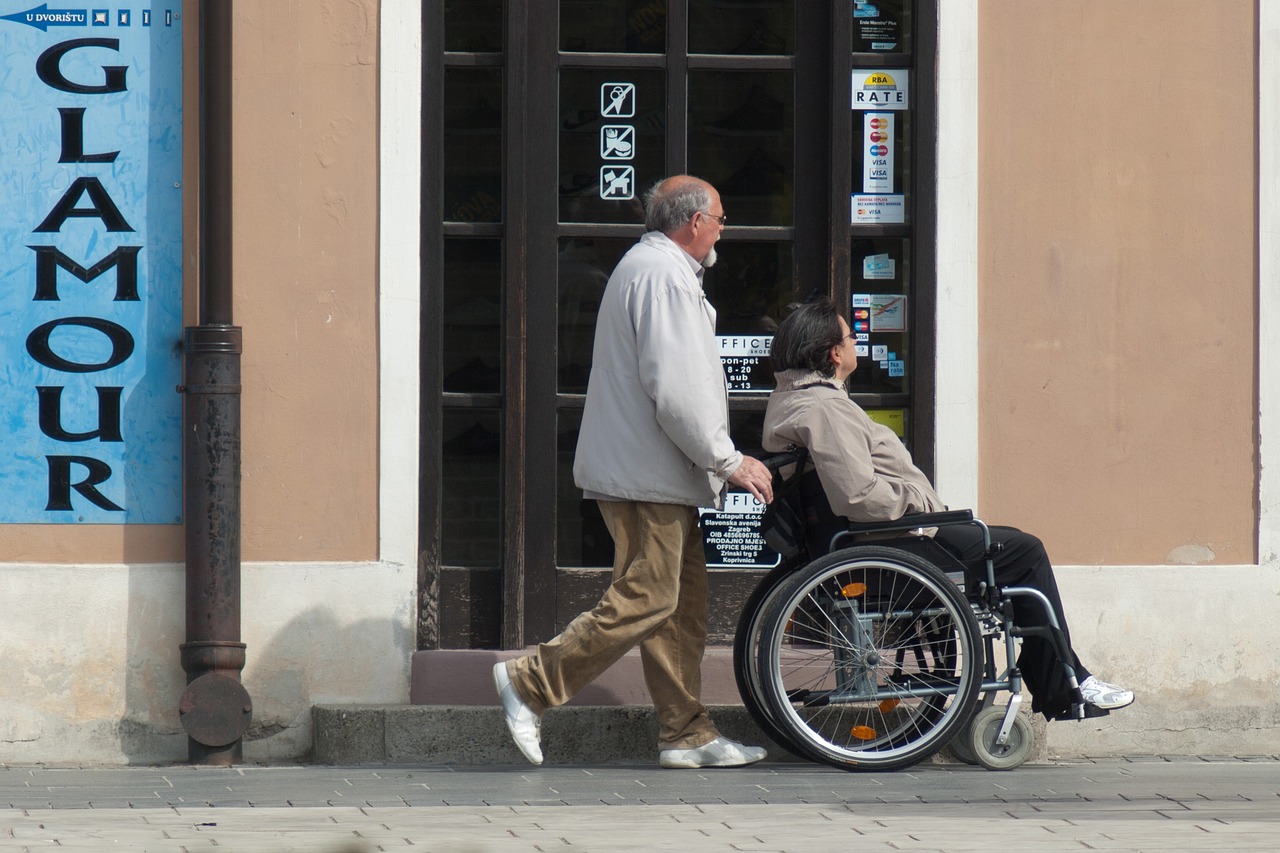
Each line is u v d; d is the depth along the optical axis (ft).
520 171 59.57
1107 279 60.44
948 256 59.88
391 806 47.57
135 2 57.88
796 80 61.36
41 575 57.31
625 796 49.03
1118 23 60.39
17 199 57.72
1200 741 60.59
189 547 56.49
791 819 45.47
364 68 58.18
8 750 57.16
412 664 58.44
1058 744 60.34
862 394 60.90
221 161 56.49
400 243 58.23
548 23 60.23
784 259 61.57
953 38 59.77
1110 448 60.54
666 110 60.90
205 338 56.24
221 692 56.18
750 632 54.29
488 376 59.98
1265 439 60.90
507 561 59.31
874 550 52.21
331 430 58.18
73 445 57.77
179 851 41.34
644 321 51.80
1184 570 60.59
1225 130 60.80
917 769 54.39
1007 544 53.93
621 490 52.19
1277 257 60.90
